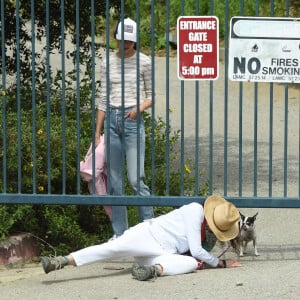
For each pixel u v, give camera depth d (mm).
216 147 26875
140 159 16188
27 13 21547
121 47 15500
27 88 20500
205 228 15430
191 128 29953
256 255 16250
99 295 13852
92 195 15773
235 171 23906
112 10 24266
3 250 15961
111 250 14805
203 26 15266
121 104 15844
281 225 18594
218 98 35938
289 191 21734
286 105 15523
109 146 16016
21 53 22125
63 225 16938
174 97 35938
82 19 21656
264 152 26391
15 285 14758
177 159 24891
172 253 15164
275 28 15320
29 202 15719
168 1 15539
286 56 15359
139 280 14602
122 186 15984
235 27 15352
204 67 15352
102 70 16203
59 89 21203
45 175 17203
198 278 14617
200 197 15672
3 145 16016
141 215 16547
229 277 14594
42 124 17797
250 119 31797
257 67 15406
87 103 20094
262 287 13906
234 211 15211
